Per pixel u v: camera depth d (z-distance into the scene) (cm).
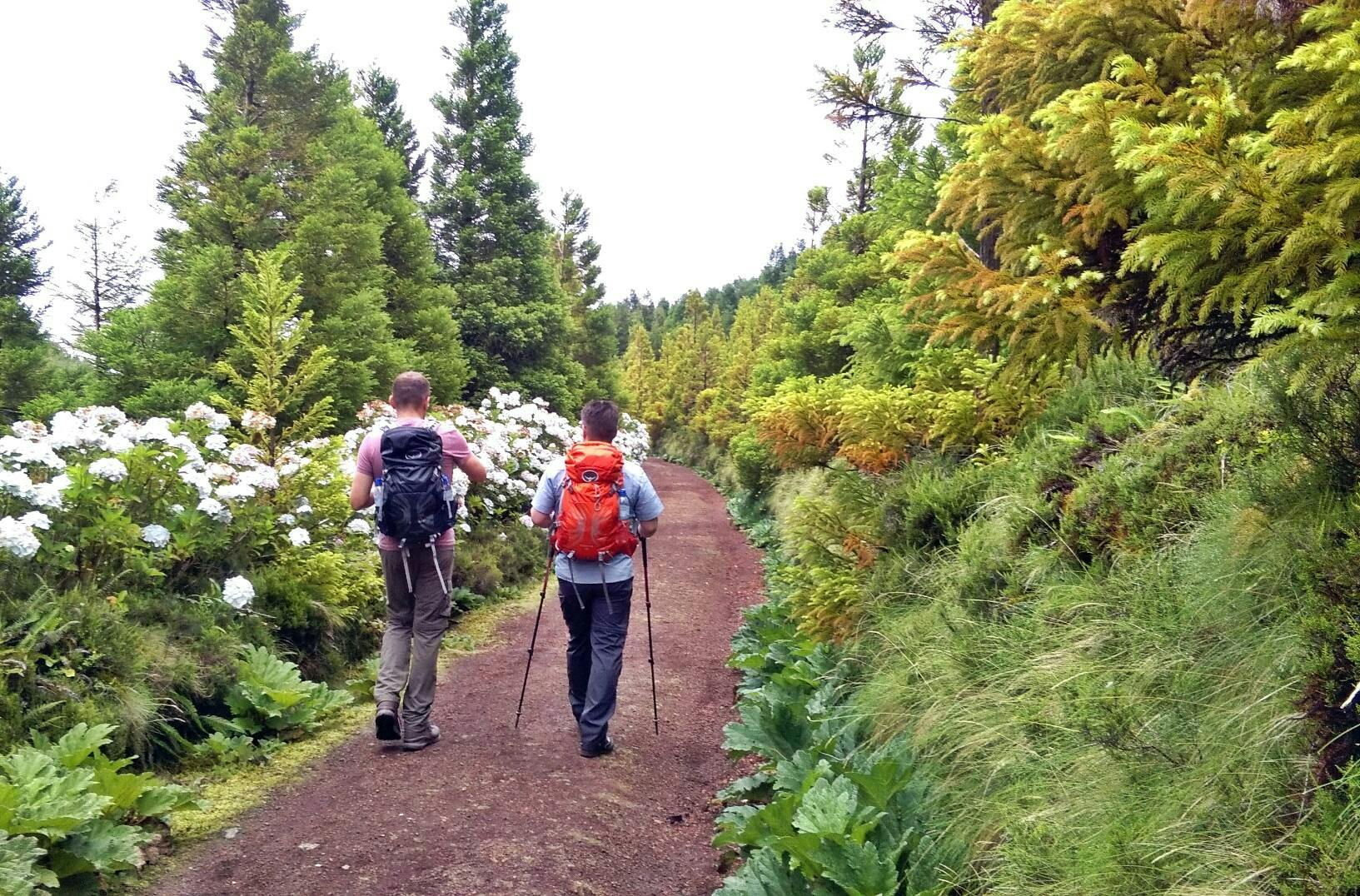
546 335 2153
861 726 425
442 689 574
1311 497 276
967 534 477
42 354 1368
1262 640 271
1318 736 226
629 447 1727
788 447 666
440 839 359
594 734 464
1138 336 307
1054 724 308
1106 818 260
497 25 2198
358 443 848
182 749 425
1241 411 382
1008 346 329
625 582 467
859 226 1652
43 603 408
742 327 3947
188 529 508
